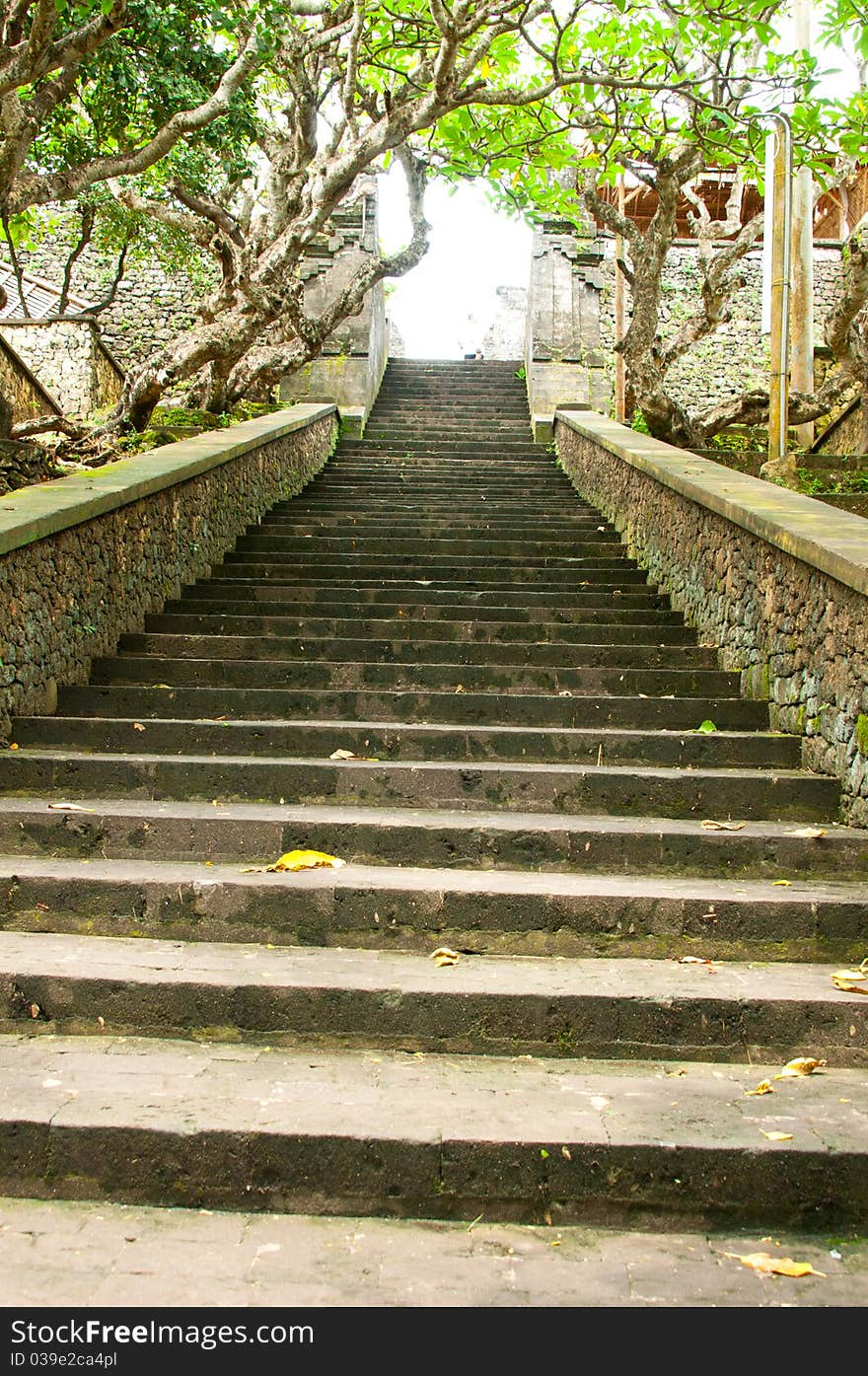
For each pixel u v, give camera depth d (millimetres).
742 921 4148
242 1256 2727
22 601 5855
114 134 10320
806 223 12703
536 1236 2867
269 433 11180
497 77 11172
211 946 4117
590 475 12328
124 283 18484
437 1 8219
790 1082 3406
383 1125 3018
